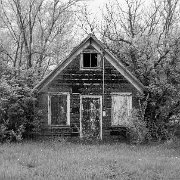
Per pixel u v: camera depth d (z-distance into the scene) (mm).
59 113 26219
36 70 29562
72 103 26266
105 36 32500
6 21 36688
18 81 26703
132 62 27906
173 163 16641
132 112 24562
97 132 26234
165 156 18734
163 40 26703
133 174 14852
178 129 27859
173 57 26250
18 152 19078
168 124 26109
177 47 26078
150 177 14406
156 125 26000
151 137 25188
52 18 37875
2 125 23891
